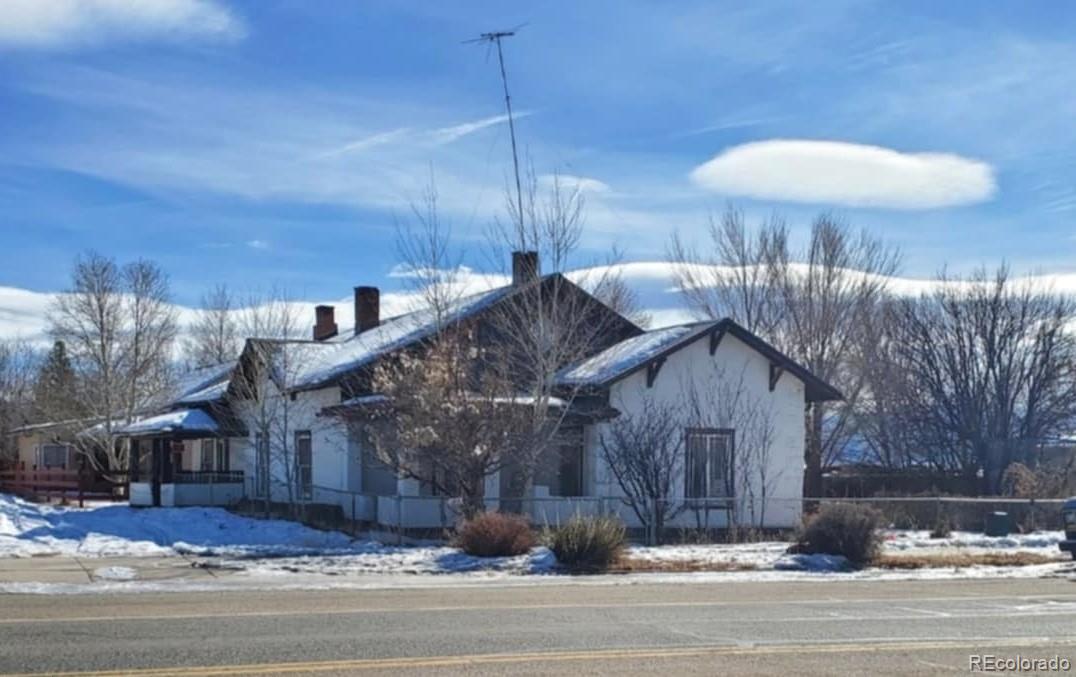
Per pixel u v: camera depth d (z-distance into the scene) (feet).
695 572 64.75
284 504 109.09
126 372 160.66
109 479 147.84
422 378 88.28
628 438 96.73
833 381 148.56
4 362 237.25
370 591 52.85
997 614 45.85
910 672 32.68
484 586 55.62
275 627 39.96
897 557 72.64
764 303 149.28
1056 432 153.07
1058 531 96.68
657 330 109.09
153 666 32.30
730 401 102.32
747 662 33.83
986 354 152.76
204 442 147.64
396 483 103.76
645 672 32.14
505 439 86.89
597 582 58.23
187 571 62.54
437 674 31.48
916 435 155.74
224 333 208.54
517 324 99.35
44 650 34.83
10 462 169.48
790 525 101.24
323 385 104.63
